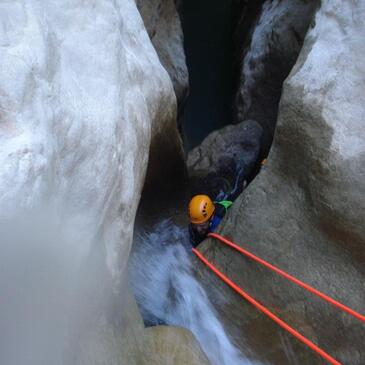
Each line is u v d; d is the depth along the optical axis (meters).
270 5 5.06
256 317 3.01
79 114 1.84
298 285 2.85
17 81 1.50
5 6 1.64
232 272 3.17
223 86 6.31
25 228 1.36
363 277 2.64
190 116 6.29
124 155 2.20
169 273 3.46
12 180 1.32
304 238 2.87
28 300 1.41
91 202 1.87
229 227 3.26
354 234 2.62
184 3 6.31
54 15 2.03
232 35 6.20
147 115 2.66
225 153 4.92
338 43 2.92
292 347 2.84
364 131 2.67
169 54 4.93
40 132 1.51
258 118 5.13
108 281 2.11
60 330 1.65
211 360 3.00
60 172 1.66
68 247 1.70
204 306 3.22
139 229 3.42
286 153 3.00
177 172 3.84
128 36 2.85
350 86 2.77
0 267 1.27
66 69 1.93
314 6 4.30
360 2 2.91
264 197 3.09
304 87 2.92
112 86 2.21
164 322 3.23
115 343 2.15
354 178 2.63
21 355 1.37
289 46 4.57
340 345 2.68
